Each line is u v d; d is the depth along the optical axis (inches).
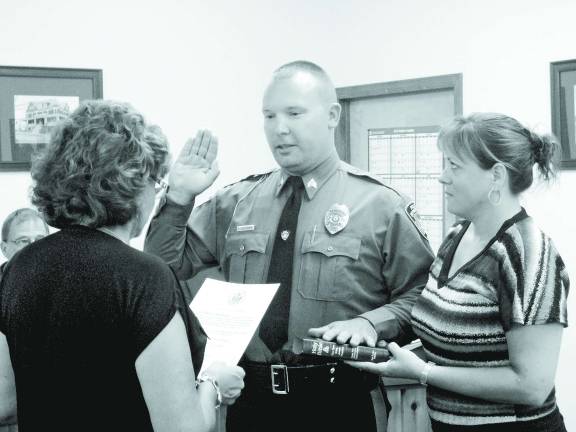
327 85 78.4
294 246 79.3
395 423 90.1
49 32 141.1
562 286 59.8
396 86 149.7
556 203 123.3
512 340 59.8
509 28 129.6
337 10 159.8
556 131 123.0
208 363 62.1
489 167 61.6
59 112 141.9
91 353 46.0
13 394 50.8
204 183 72.5
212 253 86.0
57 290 46.7
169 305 46.7
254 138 161.5
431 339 66.1
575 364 120.9
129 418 46.1
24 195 139.9
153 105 151.0
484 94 134.3
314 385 73.9
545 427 61.6
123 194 48.1
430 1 142.3
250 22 159.2
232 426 78.8
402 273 77.0
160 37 150.9
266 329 77.6
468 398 63.3
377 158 159.0
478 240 64.3
